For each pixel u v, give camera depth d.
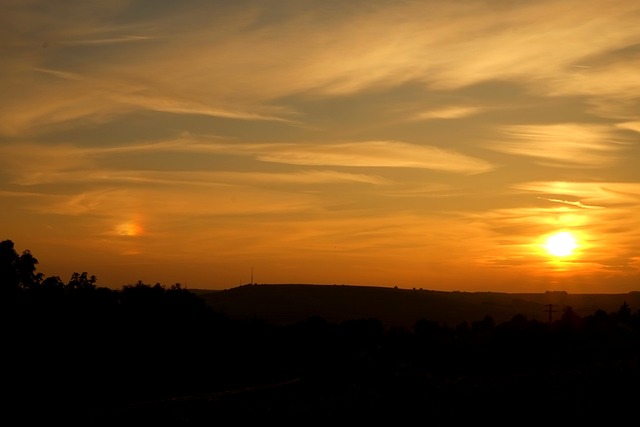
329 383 40.72
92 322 60.81
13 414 34.94
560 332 75.12
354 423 25.56
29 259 61.16
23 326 55.62
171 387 51.53
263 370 62.06
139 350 60.34
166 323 66.88
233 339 69.56
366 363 44.03
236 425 25.31
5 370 48.62
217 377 57.81
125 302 68.06
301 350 68.94
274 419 25.86
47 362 51.94
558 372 35.44
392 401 28.39
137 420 26.81
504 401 27.80
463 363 61.19
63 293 63.31
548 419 25.55
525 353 64.75
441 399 28.86
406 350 67.81
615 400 27.12
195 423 25.59
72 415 31.73
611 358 52.44
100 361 55.53
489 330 89.00
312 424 25.45
